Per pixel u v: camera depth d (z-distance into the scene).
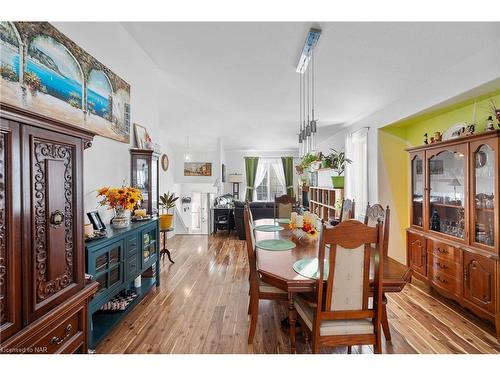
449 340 2.05
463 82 2.37
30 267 1.04
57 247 1.18
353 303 1.53
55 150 1.18
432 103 2.79
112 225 2.55
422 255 3.01
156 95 3.81
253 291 1.99
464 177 2.44
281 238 2.65
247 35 2.51
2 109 0.90
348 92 3.49
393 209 3.92
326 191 5.54
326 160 4.42
